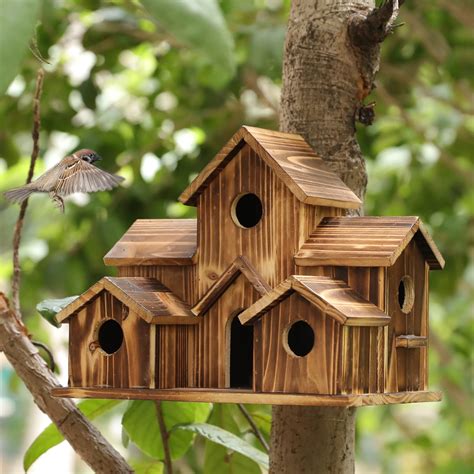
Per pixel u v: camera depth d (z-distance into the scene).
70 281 11.02
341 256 4.98
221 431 5.85
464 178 12.78
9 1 2.51
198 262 5.40
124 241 5.70
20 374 5.51
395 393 5.02
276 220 5.18
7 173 13.77
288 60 5.64
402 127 12.98
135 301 5.15
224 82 10.74
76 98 11.52
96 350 5.31
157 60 11.64
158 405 5.90
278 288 4.85
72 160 4.62
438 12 11.92
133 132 11.74
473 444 15.98
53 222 12.33
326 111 5.53
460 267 12.33
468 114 12.09
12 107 11.38
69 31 11.12
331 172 5.39
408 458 18.03
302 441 5.34
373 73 5.62
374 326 4.92
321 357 4.79
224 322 5.29
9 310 5.57
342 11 5.55
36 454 6.22
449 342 13.67
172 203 11.34
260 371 4.93
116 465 5.47
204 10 2.74
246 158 5.29
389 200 13.27
